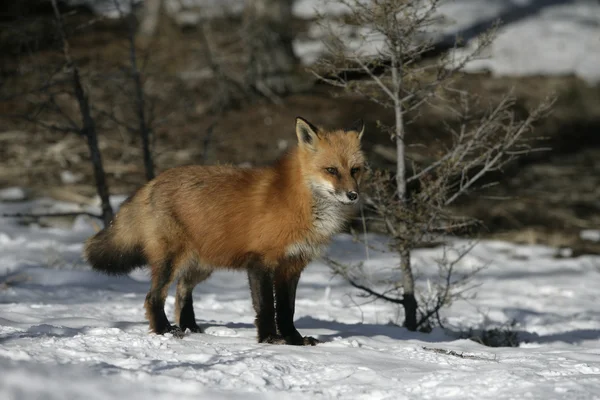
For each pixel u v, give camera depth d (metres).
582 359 12.11
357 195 12.90
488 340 17.08
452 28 51.34
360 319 18.31
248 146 35.78
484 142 17.88
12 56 37.12
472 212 32.28
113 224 13.85
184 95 38.72
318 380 9.71
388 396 9.05
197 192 13.12
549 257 28.34
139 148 34.59
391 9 15.86
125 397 8.42
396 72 16.55
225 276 23.78
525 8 57.88
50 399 8.14
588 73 49.00
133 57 23.59
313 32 48.19
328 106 40.88
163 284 13.07
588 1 60.62
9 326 11.75
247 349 11.19
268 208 12.77
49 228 27.33
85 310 15.38
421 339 15.44
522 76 47.97
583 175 37.66
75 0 46.59
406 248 16.72
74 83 22.06
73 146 35.09
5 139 35.22
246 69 41.44
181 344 11.17
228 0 45.06
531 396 8.89
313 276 23.98
